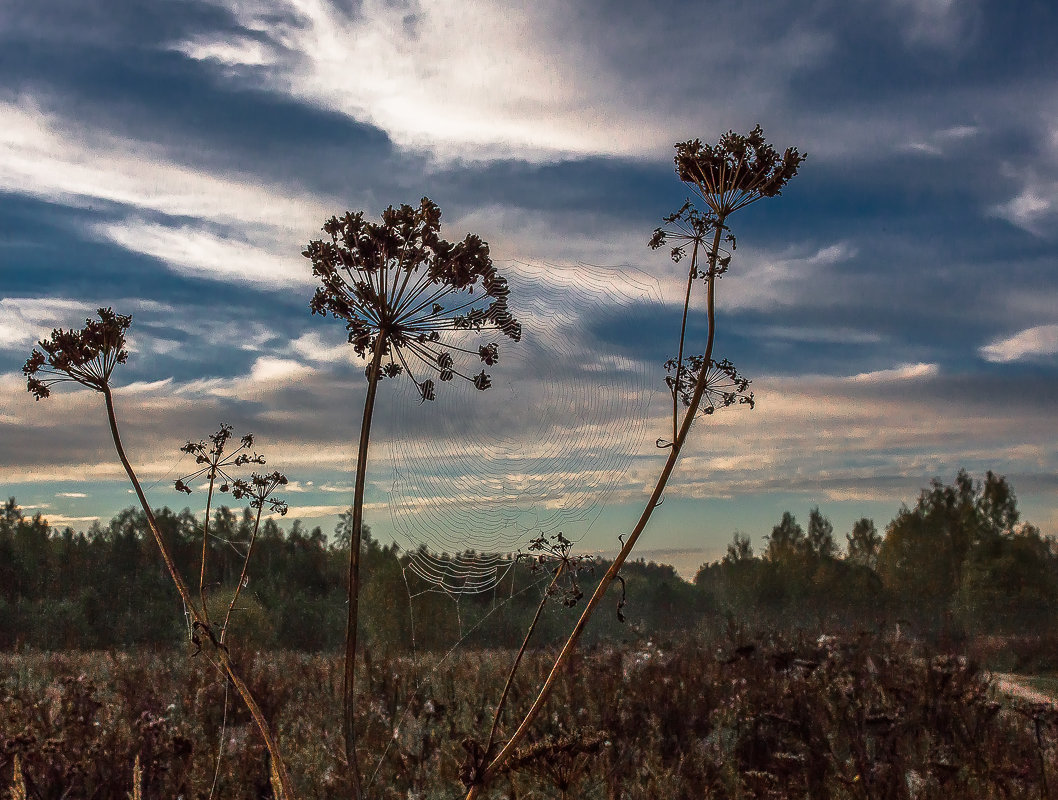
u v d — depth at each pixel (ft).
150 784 13.51
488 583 8.85
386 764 14.64
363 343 6.93
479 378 7.07
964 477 98.27
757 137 7.75
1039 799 13.28
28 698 19.06
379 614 44.06
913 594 95.81
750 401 7.76
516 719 17.79
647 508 7.17
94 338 8.02
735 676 20.57
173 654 30.40
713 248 7.74
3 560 97.55
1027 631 54.29
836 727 16.63
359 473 6.46
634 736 16.71
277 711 19.89
